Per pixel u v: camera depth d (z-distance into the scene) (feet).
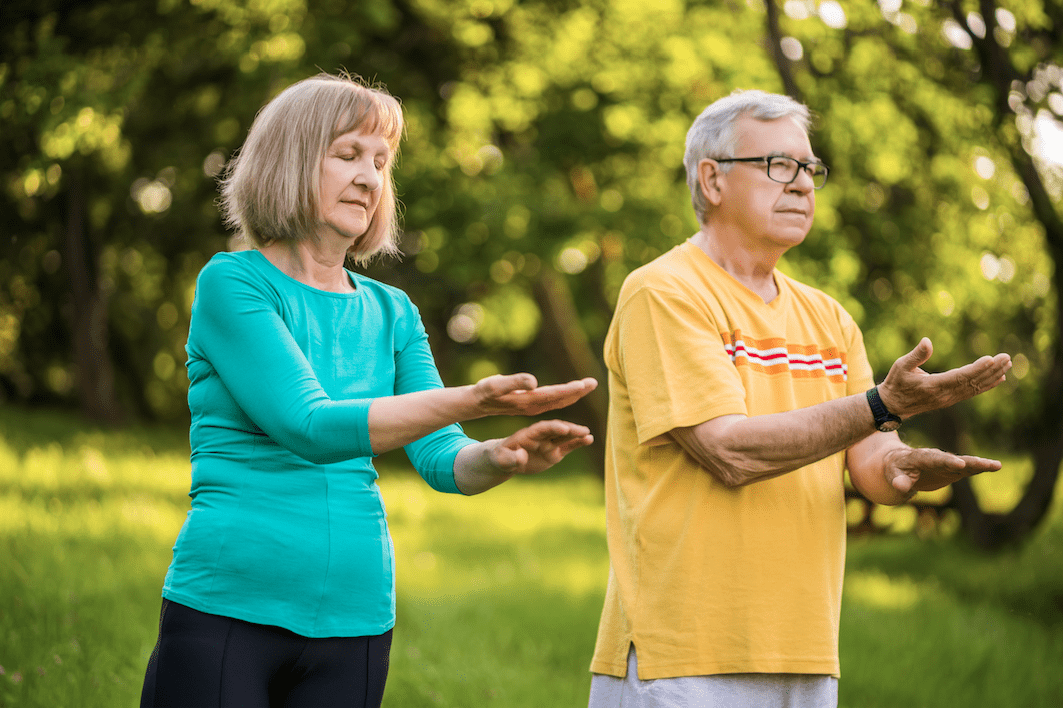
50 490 26.50
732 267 7.50
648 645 6.77
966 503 29.43
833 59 26.94
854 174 29.43
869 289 30.37
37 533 19.70
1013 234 27.86
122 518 23.30
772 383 7.18
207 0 25.11
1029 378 28.68
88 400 52.31
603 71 32.94
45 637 12.89
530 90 33.27
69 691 11.32
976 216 28.76
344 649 5.86
